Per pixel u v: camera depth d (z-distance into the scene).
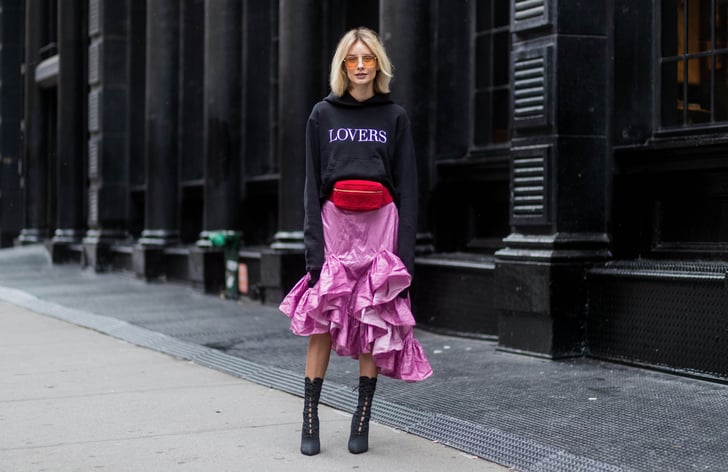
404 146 4.11
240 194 11.69
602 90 6.45
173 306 10.19
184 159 13.56
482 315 7.25
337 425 4.59
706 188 5.98
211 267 11.59
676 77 6.33
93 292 11.90
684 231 6.15
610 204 6.49
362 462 3.90
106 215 15.42
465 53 8.27
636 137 6.52
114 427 4.55
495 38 8.02
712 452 3.91
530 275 6.32
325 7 10.12
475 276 7.29
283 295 9.88
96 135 15.62
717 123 6.05
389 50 8.29
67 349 7.31
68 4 16.97
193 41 13.48
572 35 6.34
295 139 9.88
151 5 13.47
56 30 19.33
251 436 4.36
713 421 4.47
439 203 8.34
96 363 6.60
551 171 6.34
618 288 6.09
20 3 22.33
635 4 6.49
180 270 12.94
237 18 11.62
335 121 4.06
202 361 6.63
